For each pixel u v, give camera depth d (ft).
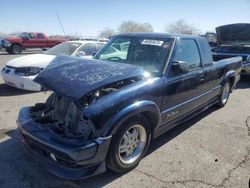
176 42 13.93
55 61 13.35
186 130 16.48
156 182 10.91
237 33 33.81
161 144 14.34
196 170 11.91
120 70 11.17
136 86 11.02
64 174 9.86
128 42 15.10
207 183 11.00
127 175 11.32
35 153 10.77
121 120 10.12
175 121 14.48
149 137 12.29
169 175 11.44
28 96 22.93
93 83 10.07
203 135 15.81
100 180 10.90
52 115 11.92
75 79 10.52
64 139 9.66
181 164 12.36
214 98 19.63
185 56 14.56
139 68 11.72
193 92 15.33
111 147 10.32
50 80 10.91
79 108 9.73
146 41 14.48
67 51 27.61
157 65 13.08
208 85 17.35
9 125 16.14
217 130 16.67
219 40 35.29
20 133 11.46
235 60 21.98
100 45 29.30
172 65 13.12
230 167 12.30
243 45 33.53
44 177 10.96
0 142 13.78
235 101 23.93
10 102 21.09
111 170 11.53
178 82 13.41
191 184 10.88
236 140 15.28
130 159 11.55
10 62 24.58
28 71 23.39
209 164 12.47
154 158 12.80
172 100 13.33
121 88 10.68
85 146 9.35
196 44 15.87
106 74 10.72
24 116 11.76
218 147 14.28
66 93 9.88
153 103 11.64
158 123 12.54
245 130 16.87
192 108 15.94
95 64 11.94
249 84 32.14
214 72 17.83
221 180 11.25
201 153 13.51
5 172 11.18
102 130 9.70
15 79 23.34
